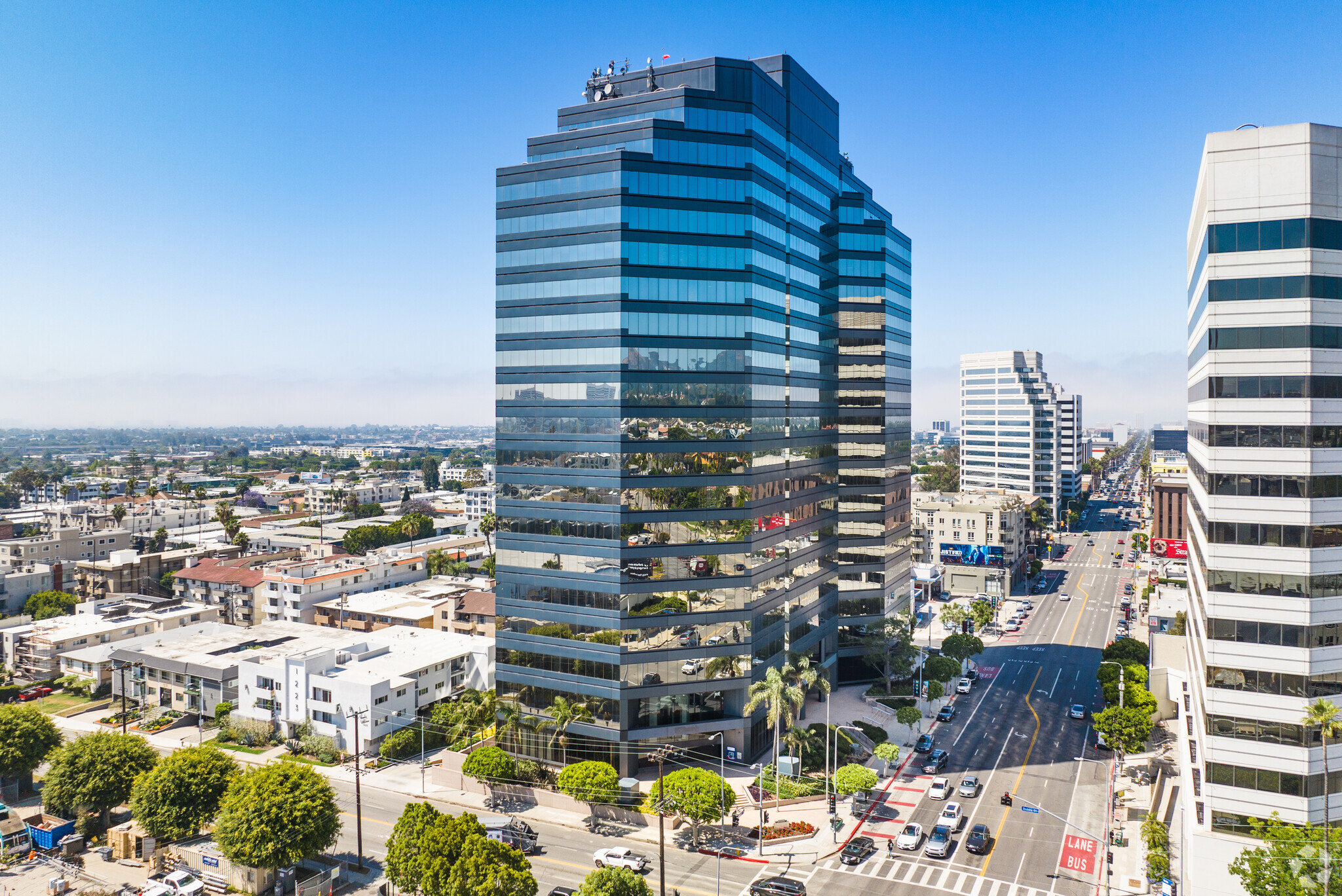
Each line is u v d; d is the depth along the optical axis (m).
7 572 167.75
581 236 87.62
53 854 76.44
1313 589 58.34
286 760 97.62
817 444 113.19
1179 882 64.19
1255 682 59.94
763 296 93.38
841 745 93.88
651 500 86.12
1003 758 93.94
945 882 67.12
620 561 84.75
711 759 88.94
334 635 125.88
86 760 79.50
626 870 59.00
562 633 87.31
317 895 66.75
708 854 72.38
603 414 85.94
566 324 88.12
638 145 88.00
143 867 74.06
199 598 160.25
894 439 126.50
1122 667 110.06
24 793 89.31
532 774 85.94
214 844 74.31
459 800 85.69
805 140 110.38
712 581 88.12
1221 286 60.88
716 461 88.56
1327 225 58.81
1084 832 75.31
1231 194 60.53
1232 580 60.59
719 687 88.38
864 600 121.75
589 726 86.06
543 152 92.44
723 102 90.50
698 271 88.62
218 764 75.94
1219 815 60.94
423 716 107.56
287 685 104.00
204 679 110.50
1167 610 124.00
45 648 126.12
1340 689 58.50
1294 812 58.66
